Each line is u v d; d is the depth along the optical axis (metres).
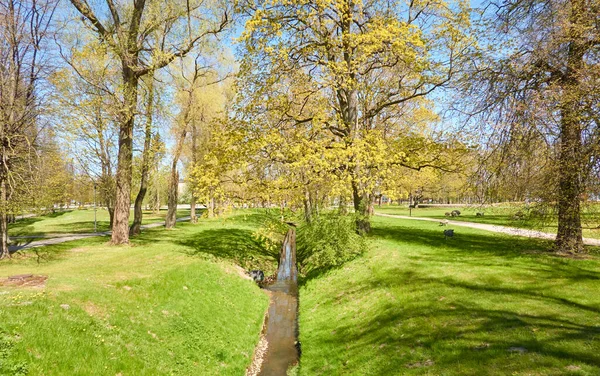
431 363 7.62
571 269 12.80
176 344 9.97
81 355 7.48
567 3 10.36
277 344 12.80
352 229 19.50
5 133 17.02
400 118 29.77
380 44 17.39
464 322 9.05
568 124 10.06
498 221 36.66
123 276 13.73
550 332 7.74
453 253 17.56
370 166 19.42
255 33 18.14
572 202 10.94
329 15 19.52
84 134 21.33
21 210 18.45
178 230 34.69
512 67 11.89
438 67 20.36
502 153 11.84
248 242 28.83
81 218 54.12
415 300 11.38
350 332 11.19
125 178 23.53
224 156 18.83
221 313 13.40
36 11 19.30
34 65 19.47
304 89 20.41
